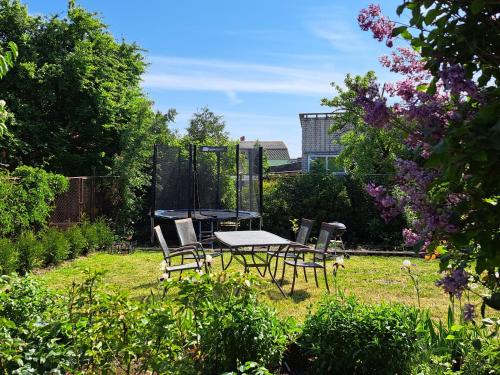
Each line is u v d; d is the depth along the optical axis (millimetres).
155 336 2832
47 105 14641
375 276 7773
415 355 3297
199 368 3217
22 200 9305
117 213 13414
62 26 15008
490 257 1570
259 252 9016
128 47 17594
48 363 2828
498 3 1526
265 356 3250
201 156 12656
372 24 1867
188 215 11352
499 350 2707
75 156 14578
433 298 6293
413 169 1681
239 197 12852
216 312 3176
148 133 14406
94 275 3053
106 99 14852
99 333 2867
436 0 1624
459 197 1694
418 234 1889
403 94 1775
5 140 12961
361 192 12648
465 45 1653
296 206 12938
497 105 1345
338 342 3408
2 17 14172
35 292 3596
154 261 9359
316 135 20578
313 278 7648
